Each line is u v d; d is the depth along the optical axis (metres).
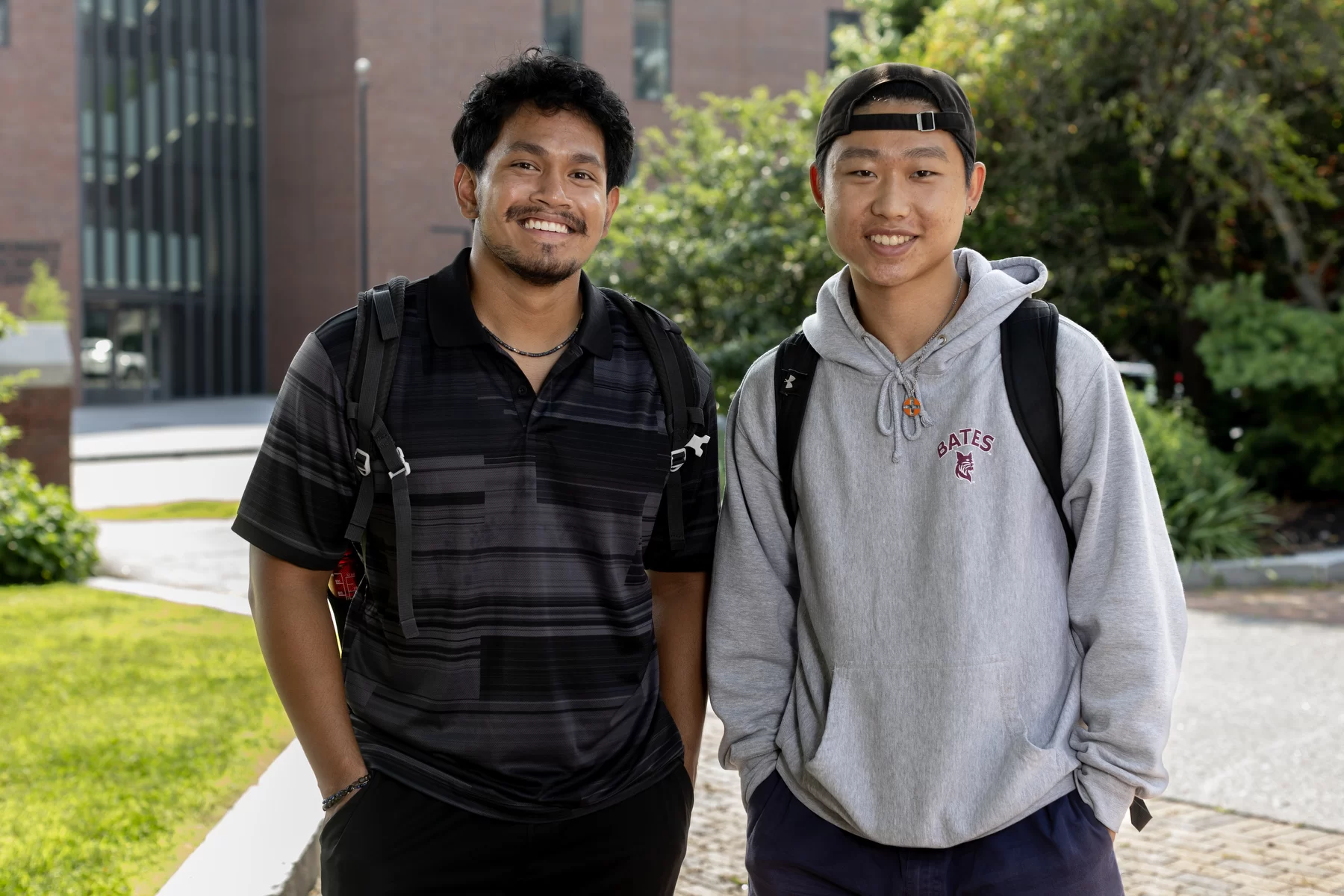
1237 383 11.27
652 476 2.24
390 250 39.00
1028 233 12.08
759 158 12.53
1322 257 12.18
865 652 2.14
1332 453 11.72
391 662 2.16
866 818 2.11
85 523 10.26
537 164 2.15
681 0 40.06
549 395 2.18
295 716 2.19
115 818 4.10
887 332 2.22
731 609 2.37
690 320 12.52
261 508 2.16
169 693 5.77
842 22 42.38
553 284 2.17
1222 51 11.05
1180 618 2.15
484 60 39.22
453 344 2.15
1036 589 2.10
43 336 11.62
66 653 6.71
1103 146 12.27
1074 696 2.13
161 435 26.23
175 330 41.16
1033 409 2.11
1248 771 5.00
